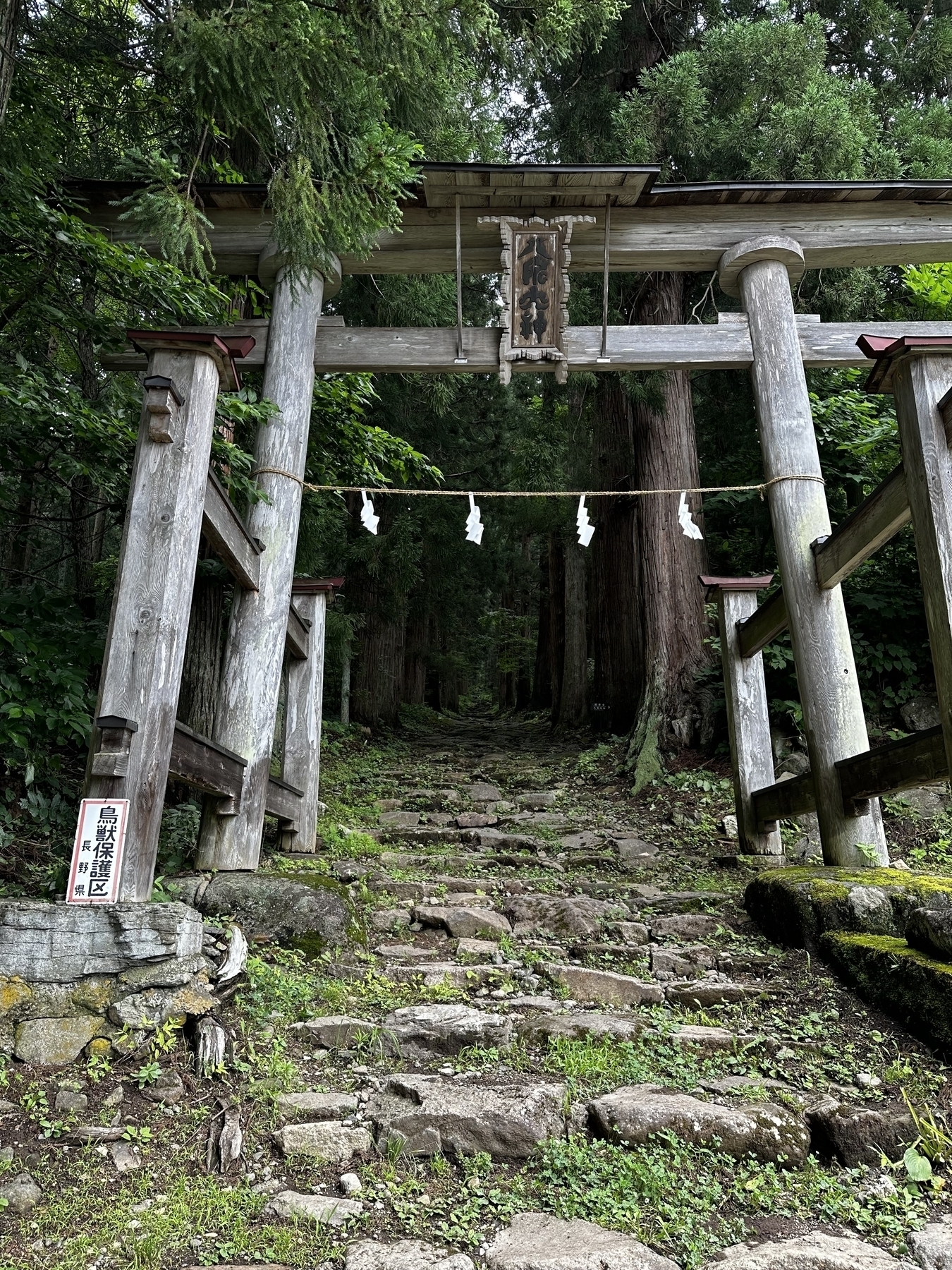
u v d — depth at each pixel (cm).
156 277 504
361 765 969
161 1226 223
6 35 381
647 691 928
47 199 517
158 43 545
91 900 312
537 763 1054
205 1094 281
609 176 578
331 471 743
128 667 342
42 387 470
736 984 381
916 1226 234
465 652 2262
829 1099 289
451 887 515
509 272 600
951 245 616
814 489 561
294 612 570
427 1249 216
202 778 409
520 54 597
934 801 689
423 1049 320
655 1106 272
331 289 621
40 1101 268
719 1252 221
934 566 368
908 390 389
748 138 857
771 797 588
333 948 398
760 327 599
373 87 429
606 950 421
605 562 1164
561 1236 221
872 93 955
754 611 667
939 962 328
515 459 1183
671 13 1033
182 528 361
